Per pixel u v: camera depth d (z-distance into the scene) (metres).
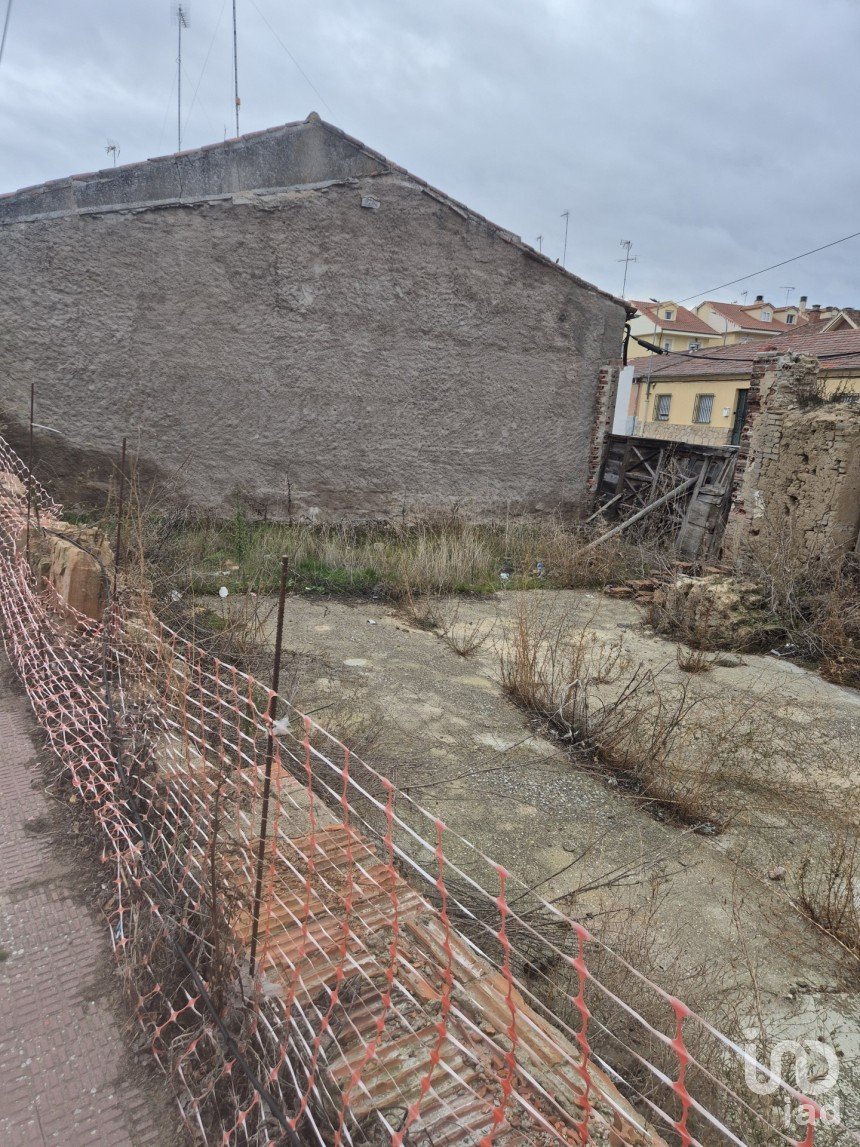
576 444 11.77
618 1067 2.25
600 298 11.40
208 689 4.14
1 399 8.15
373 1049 1.74
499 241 10.48
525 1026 1.98
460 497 11.00
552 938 2.89
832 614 7.23
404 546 9.57
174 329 8.80
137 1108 1.78
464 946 2.30
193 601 6.11
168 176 8.46
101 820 2.63
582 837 3.78
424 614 7.36
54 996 2.07
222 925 1.99
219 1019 1.81
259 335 9.27
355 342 9.85
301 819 2.80
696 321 52.62
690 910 3.28
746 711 5.10
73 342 8.34
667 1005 2.49
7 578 4.70
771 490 8.64
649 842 3.80
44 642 3.64
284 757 3.76
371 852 2.55
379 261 9.77
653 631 7.71
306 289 9.41
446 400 10.62
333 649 6.11
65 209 8.03
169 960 2.05
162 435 8.98
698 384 26.97
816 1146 2.14
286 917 2.22
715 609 7.48
